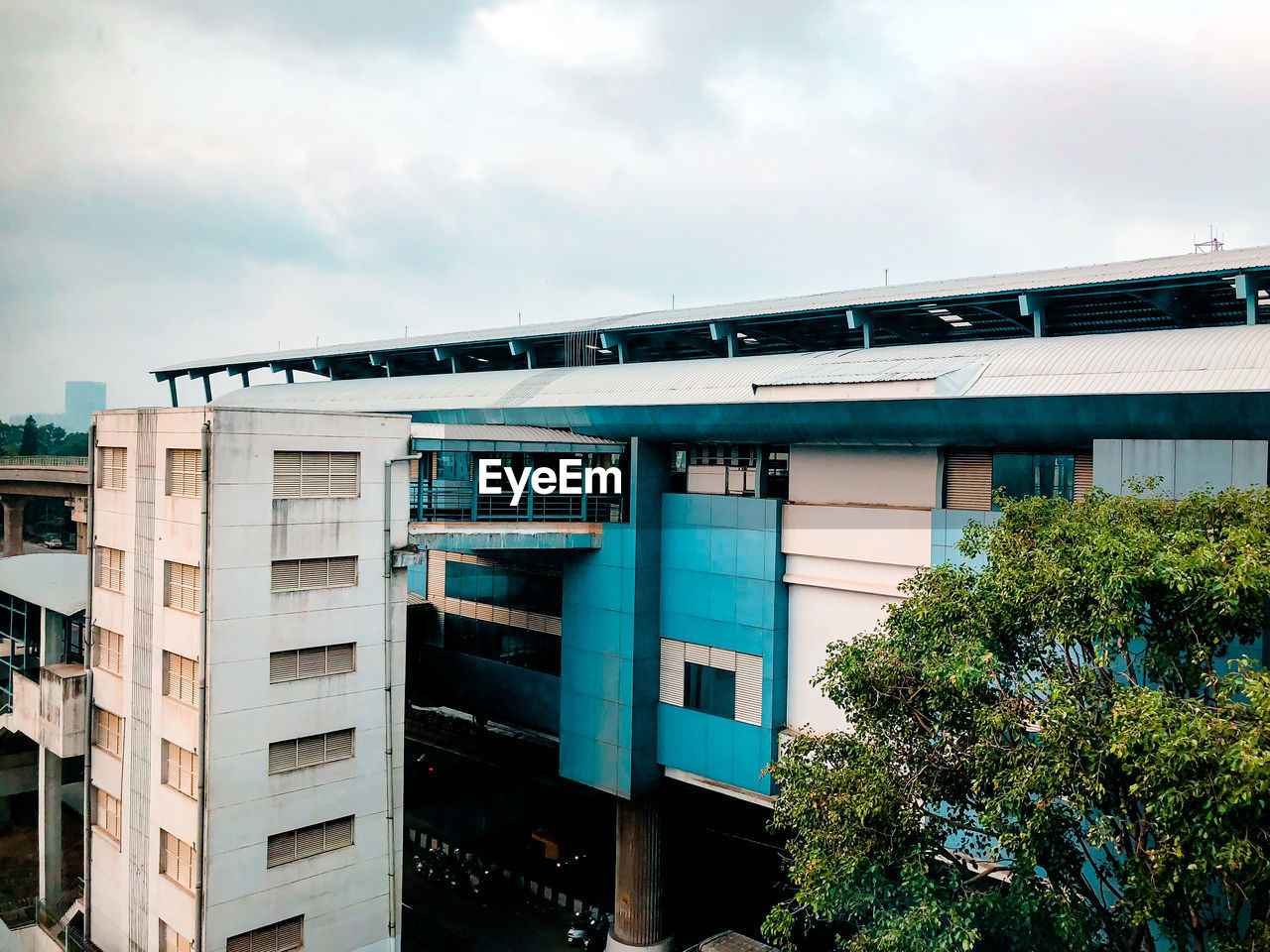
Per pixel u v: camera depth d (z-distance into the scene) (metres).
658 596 37.69
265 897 30.66
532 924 44.81
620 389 39.25
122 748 34.72
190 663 30.66
